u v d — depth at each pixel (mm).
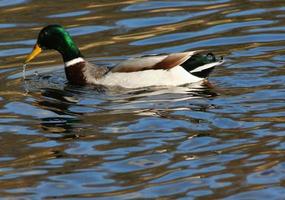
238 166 13188
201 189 12516
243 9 21391
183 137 14391
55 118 15695
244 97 16109
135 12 21594
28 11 21781
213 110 15547
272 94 16172
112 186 12789
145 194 12461
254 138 14188
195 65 17266
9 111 16188
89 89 17547
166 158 13633
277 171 12938
